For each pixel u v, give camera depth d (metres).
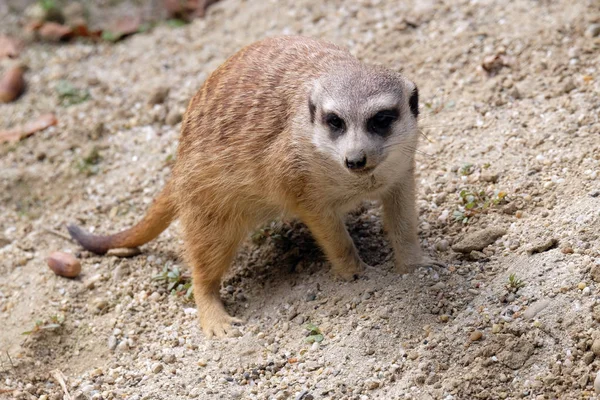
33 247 7.89
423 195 7.05
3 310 7.15
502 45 8.30
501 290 5.81
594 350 5.16
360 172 5.68
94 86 9.84
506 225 6.43
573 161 6.71
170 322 6.69
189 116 6.85
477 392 5.22
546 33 8.20
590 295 5.50
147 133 8.98
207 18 10.55
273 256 7.12
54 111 9.56
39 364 6.57
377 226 7.10
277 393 5.56
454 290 5.98
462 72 8.25
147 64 9.96
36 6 11.19
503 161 7.00
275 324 6.27
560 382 5.12
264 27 9.88
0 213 8.51
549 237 6.08
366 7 9.61
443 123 7.70
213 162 6.54
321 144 5.88
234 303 6.78
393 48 8.87
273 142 6.25
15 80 9.92
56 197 8.55
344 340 5.82
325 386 5.52
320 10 9.77
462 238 6.49
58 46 10.72
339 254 6.38
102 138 9.06
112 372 6.22
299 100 6.16
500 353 5.36
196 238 6.71
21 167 8.89
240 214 6.68
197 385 5.80
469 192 6.86
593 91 7.37
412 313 5.88
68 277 7.29
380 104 5.71
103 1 11.16
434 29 8.92
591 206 6.17
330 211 6.27
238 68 6.68
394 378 5.46
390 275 6.33
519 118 7.42
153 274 7.23
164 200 6.97
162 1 11.02
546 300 5.56
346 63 6.20
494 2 8.93
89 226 8.07
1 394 6.20
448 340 5.57
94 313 6.92
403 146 5.96
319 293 6.40
